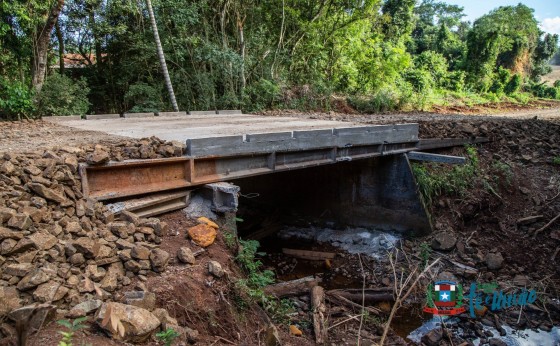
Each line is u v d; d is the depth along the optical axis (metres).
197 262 4.62
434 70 30.36
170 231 5.02
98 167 4.66
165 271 4.23
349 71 20.55
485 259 8.73
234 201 5.57
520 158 11.70
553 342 6.65
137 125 8.87
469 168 10.70
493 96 31.17
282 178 11.62
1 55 12.03
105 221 4.44
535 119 14.44
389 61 21.81
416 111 19.86
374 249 9.66
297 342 4.79
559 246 9.02
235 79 15.98
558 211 9.82
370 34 23.23
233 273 4.91
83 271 3.64
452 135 11.84
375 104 18.70
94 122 9.62
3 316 2.75
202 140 5.72
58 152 4.84
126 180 5.04
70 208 4.24
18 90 10.94
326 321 6.09
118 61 17.47
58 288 3.15
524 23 39.56
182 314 3.84
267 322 4.65
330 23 19.81
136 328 2.99
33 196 4.07
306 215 11.35
